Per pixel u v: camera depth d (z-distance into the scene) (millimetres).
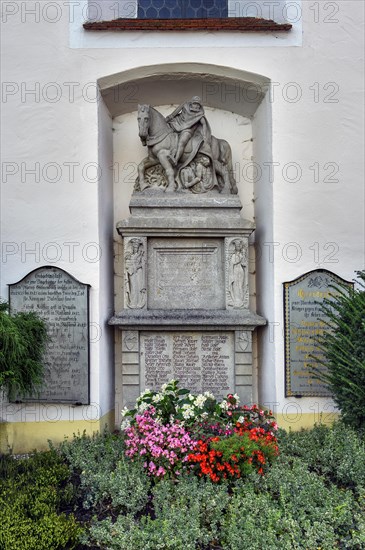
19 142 6828
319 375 6691
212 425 5152
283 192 6910
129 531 3953
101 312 6836
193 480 4648
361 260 6902
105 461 5277
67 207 6789
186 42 6996
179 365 7109
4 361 5109
